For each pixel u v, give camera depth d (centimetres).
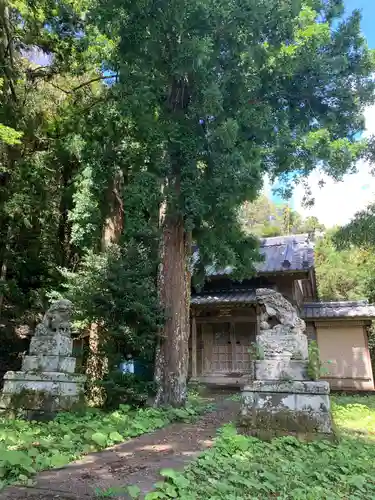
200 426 769
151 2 860
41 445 525
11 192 1449
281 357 646
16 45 1455
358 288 2750
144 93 920
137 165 1123
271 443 568
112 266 1055
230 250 1153
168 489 354
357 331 1656
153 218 1228
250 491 388
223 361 1695
